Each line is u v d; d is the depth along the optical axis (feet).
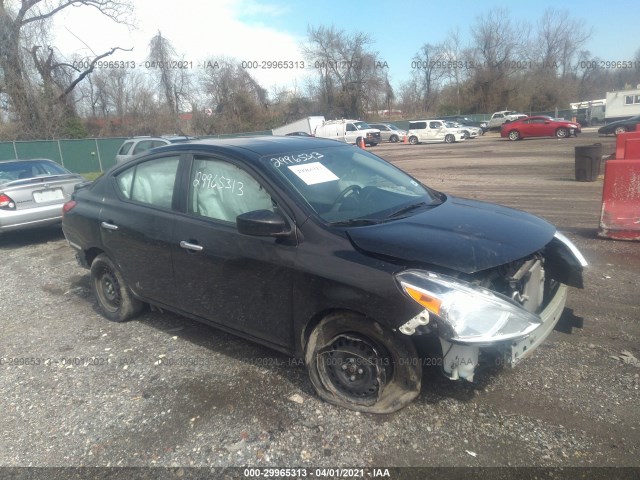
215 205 12.64
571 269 12.30
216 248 12.21
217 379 12.42
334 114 181.57
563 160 61.11
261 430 10.38
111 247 15.25
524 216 12.47
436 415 10.46
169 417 11.03
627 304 15.61
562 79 204.54
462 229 10.73
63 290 20.08
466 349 9.19
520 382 11.50
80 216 16.25
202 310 13.16
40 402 12.00
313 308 10.59
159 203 14.02
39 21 99.40
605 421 10.06
